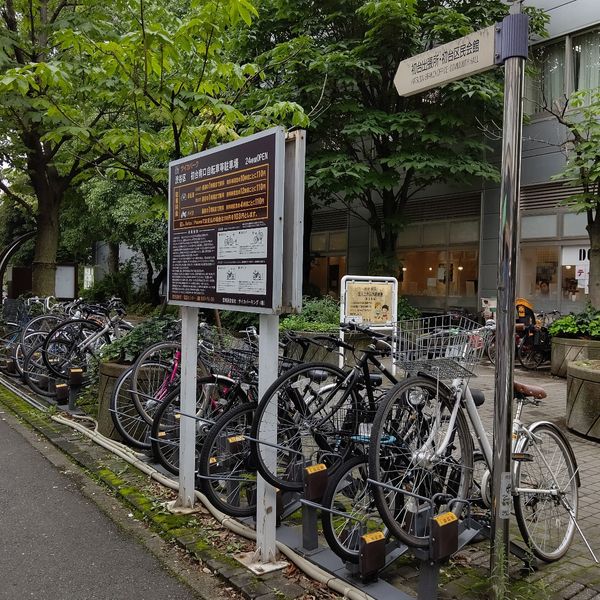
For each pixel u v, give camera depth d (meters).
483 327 3.37
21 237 14.05
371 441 2.89
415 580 3.20
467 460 3.32
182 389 4.11
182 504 4.16
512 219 2.81
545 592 3.00
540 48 13.49
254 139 3.25
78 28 8.46
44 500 4.43
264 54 11.85
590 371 6.11
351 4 12.59
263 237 3.17
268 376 3.38
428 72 3.18
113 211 17.42
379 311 8.33
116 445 5.55
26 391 8.30
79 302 9.71
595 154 9.37
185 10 10.73
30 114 7.93
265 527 3.34
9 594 3.10
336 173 11.99
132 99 5.86
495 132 12.91
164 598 3.08
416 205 16.50
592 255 10.59
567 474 3.68
